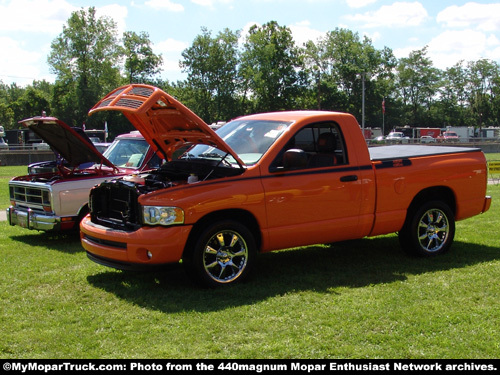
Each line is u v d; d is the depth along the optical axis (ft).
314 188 20.18
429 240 23.57
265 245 19.61
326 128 21.24
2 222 34.81
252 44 248.93
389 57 317.01
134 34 246.27
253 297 17.72
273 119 21.61
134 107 18.07
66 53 234.99
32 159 130.62
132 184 19.04
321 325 15.03
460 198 24.13
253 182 19.10
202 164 20.13
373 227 21.86
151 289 18.88
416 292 18.07
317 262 22.72
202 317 15.75
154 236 17.75
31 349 13.66
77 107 236.84
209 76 258.37
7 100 442.91
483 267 21.35
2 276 20.72
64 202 26.18
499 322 15.24
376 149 26.45
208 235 18.33
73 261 23.22
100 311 16.53
